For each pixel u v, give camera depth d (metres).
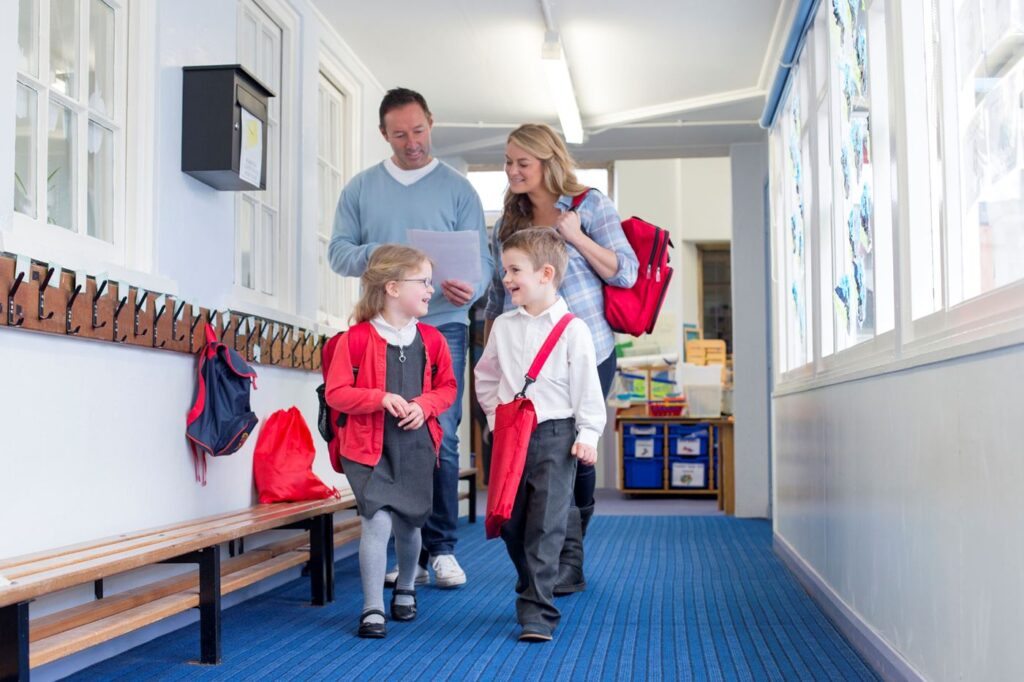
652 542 5.30
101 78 2.83
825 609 3.29
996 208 1.83
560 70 4.91
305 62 4.36
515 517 2.98
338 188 5.18
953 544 1.91
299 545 3.79
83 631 2.16
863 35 2.84
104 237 2.84
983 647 1.73
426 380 3.07
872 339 2.70
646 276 3.55
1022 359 1.53
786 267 4.72
